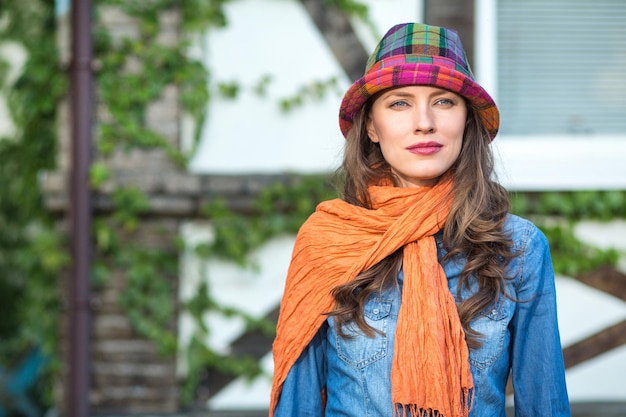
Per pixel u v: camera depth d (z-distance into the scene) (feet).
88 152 12.66
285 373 5.62
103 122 12.82
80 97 12.62
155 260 12.76
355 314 5.39
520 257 5.44
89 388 12.69
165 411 12.76
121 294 12.74
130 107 12.84
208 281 13.01
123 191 12.60
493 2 13.33
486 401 5.22
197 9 12.94
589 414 12.72
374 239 5.53
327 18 13.16
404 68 5.30
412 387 5.07
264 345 13.07
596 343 13.03
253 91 13.16
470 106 5.64
